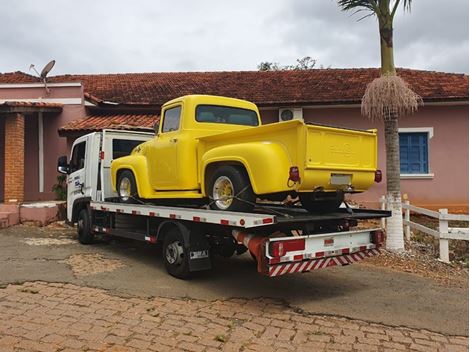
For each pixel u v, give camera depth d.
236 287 6.45
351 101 13.80
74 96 14.70
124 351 4.26
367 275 7.32
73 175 10.30
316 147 5.47
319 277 7.14
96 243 9.74
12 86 14.85
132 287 6.29
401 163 14.41
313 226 6.16
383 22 8.72
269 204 7.02
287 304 5.75
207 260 6.68
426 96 13.65
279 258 5.43
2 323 4.89
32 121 14.75
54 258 8.10
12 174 12.73
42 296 5.82
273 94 14.84
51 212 12.42
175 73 19.12
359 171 6.06
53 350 4.25
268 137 5.79
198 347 4.40
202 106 7.16
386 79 8.41
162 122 7.58
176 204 7.49
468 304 5.93
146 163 7.79
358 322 5.17
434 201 14.14
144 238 7.61
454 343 4.65
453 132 14.17
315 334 4.79
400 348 4.50
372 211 7.02
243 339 4.62
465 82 14.80
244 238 5.75
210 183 6.45
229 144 6.34
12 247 9.16
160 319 5.09
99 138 9.42
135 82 17.59
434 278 7.29
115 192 8.78
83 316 5.12
